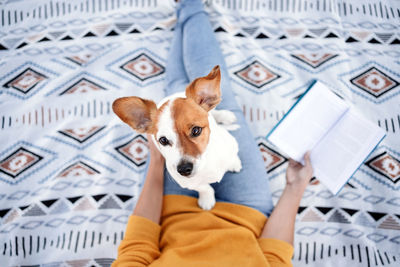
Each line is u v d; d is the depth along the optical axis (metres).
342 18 2.47
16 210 2.04
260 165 1.76
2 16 2.52
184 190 1.68
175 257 1.28
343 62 2.34
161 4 2.54
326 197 2.02
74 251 1.93
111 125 2.25
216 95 1.27
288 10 2.53
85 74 2.39
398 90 2.23
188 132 1.22
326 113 1.72
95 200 2.06
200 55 2.01
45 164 2.16
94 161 2.16
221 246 1.32
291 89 2.31
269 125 2.22
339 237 1.92
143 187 1.63
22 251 1.93
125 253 1.34
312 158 1.71
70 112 2.29
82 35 2.49
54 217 2.02
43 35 2.49
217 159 1.38
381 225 1.92
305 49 2.41
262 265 1.25
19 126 2.25
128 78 2.38
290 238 1.48
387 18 2.44
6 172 2.13
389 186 1.99
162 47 2.46
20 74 2.38
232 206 1.57
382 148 2.07
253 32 2.48
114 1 2.56
